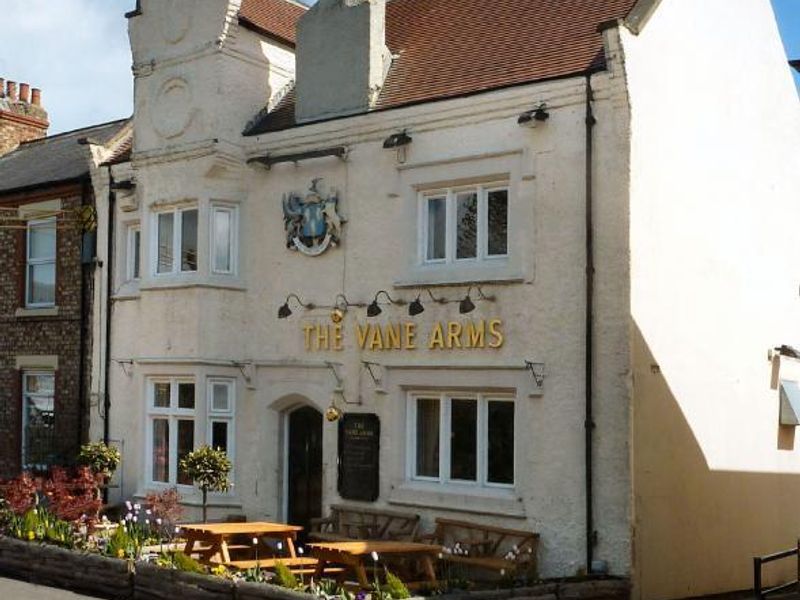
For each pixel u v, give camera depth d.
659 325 12.71
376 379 14.34
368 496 14.24
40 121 24.64
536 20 14.84
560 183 12.84
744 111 15.09
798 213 16.59
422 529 13.70
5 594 11.70
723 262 14.23
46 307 18.88
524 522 12.82
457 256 13.94
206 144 15.69
